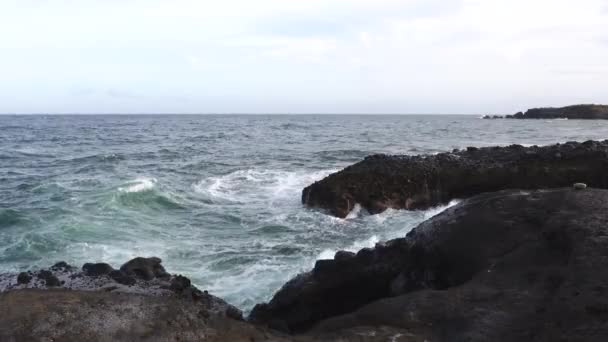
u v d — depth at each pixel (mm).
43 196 17906
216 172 25047
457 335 5938
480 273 7367
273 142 45125
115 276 8797
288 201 18141
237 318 7312
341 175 17047
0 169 26016
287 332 7328
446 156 18672
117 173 24281
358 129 72500
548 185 16219
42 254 11648
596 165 16281
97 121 115625
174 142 45844
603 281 5988
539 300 6242
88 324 5633
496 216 8438
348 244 12914
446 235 8422
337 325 6664
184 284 8570
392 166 17359
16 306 5945
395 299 7051
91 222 14164
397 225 14727
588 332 5242
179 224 14820
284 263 11430
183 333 5727
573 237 7098
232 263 11414
